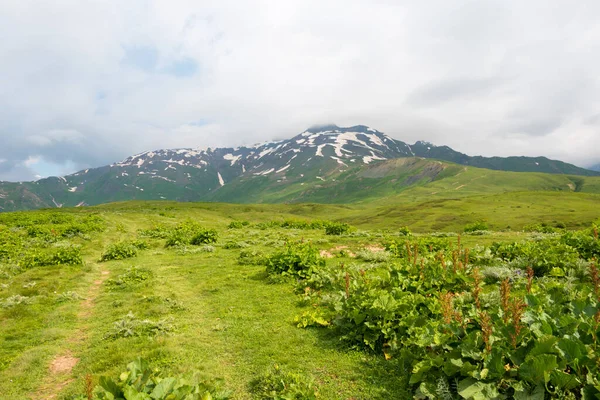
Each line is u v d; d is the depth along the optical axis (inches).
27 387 342.6
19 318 529.0
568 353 235.9
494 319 303.0
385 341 350.6
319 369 324.8
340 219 7057.1
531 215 4884.4
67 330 486.0
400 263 621.6
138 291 642.8
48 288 671.1
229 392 271.1
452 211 5900.6
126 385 223.0
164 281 703.1
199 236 1272.1
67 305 587.2
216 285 651.5
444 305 310.5
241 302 546.3
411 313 355.3
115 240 1435.8
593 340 254.7
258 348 380.5
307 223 1983.3
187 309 534.3
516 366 237.5
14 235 1282.0
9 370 374.9
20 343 445.4
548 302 329.7
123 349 396.5
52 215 2086.6
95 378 336.8
